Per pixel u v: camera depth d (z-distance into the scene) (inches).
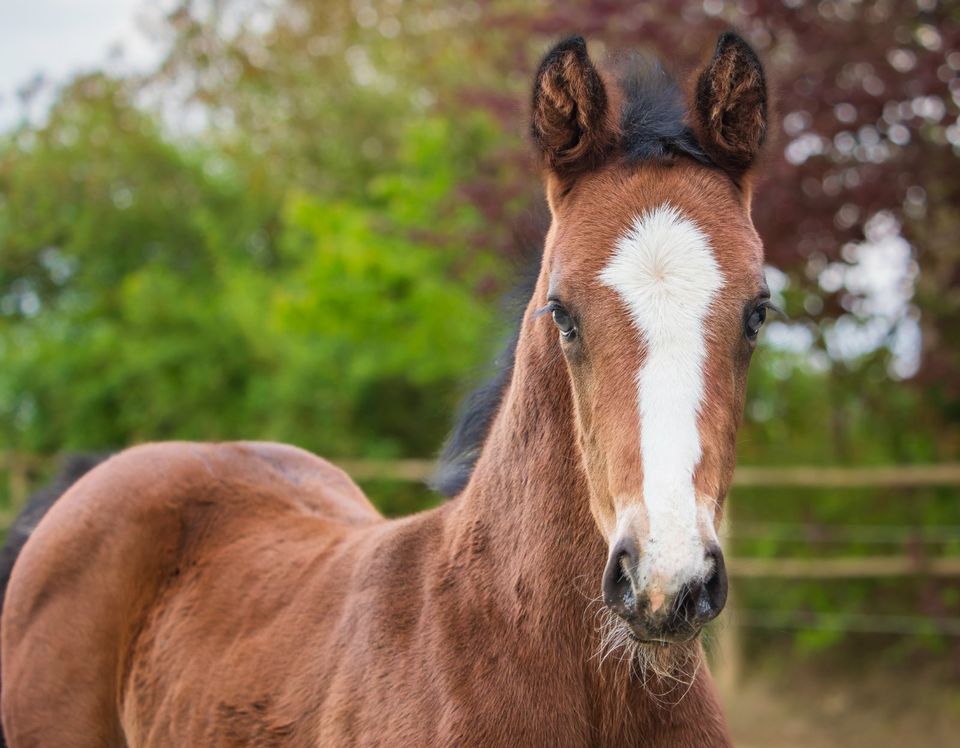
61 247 597.6
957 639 305.0
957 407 327.9
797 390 354.6
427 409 444.5
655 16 265.7
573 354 84.0
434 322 393.7
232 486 128.2
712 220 83.5
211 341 486.9
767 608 333.7
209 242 556.7
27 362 507.5
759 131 89.5
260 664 106.1
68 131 597.9
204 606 116.0
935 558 312.3
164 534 123.7
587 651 88.4
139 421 486.6
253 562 117.5
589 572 88.1
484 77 503.8
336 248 398.9
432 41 577.6
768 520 339.9
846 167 258.7
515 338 106.6
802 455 350.0
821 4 257.6
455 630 92.0
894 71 249.0
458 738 87.5
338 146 606.5
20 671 124.3
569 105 90.1
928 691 300.5
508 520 92.4
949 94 245.1
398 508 400.2
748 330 83.0
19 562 132.0
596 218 85.4
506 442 95.0
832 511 331.0
